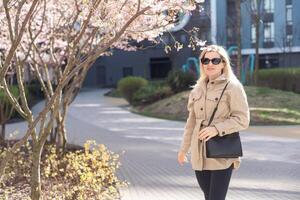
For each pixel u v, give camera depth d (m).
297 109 24.62
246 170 10.62
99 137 17.48
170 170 10.75
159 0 6.36
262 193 8.31
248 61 43.72
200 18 55.00
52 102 5.61
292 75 35.78
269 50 56.38
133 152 13.66
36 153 6.23
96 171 7.96
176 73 31.72
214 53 5.06
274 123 21.50
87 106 35.47
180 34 41.56
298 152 13.50
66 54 11.59
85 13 7.00
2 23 9.59
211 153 4.85
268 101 26.08
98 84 67.25
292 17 55.22
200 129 5.04
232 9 56.22
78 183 7.71
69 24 10.27
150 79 63.97
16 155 9.63
